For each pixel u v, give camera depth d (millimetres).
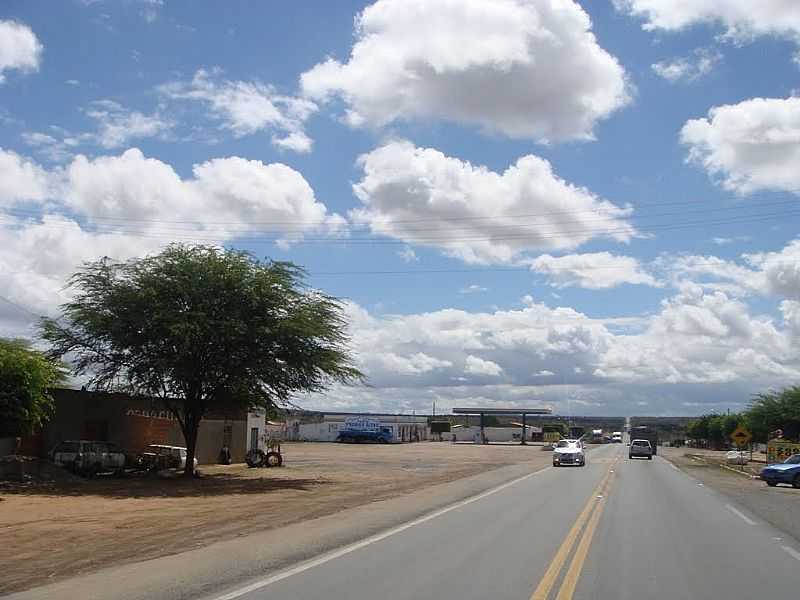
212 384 37969
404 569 12742
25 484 31453
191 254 36625
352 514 22406
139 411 44625
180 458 41562
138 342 35250
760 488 36438
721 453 97812
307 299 38188
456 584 11445
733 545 16219
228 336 34656
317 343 37969
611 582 11805
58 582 12047
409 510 23438
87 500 27203
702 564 13664
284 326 36281
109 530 18969
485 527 18812
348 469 49844
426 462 60906
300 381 38375
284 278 37156
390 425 126062
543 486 33875
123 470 37875
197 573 12508
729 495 30594
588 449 106875
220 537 17359
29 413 28156
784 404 69688
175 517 21969
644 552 14914
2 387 27797
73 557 14594
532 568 12852
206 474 41875
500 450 93312
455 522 19969
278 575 12227
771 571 13055
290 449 87875
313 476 42312
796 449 49219
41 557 14633
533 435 146750
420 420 167500
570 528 18562
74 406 40375
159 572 12688
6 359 27984
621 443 161875
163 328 34594
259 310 36688
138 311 34969
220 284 35844
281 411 42219
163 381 36594
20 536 17812
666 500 27234
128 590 11172
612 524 19562
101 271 36000
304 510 23875
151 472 39500
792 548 15891
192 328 33812
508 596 10625
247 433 54062
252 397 40000
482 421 131625
